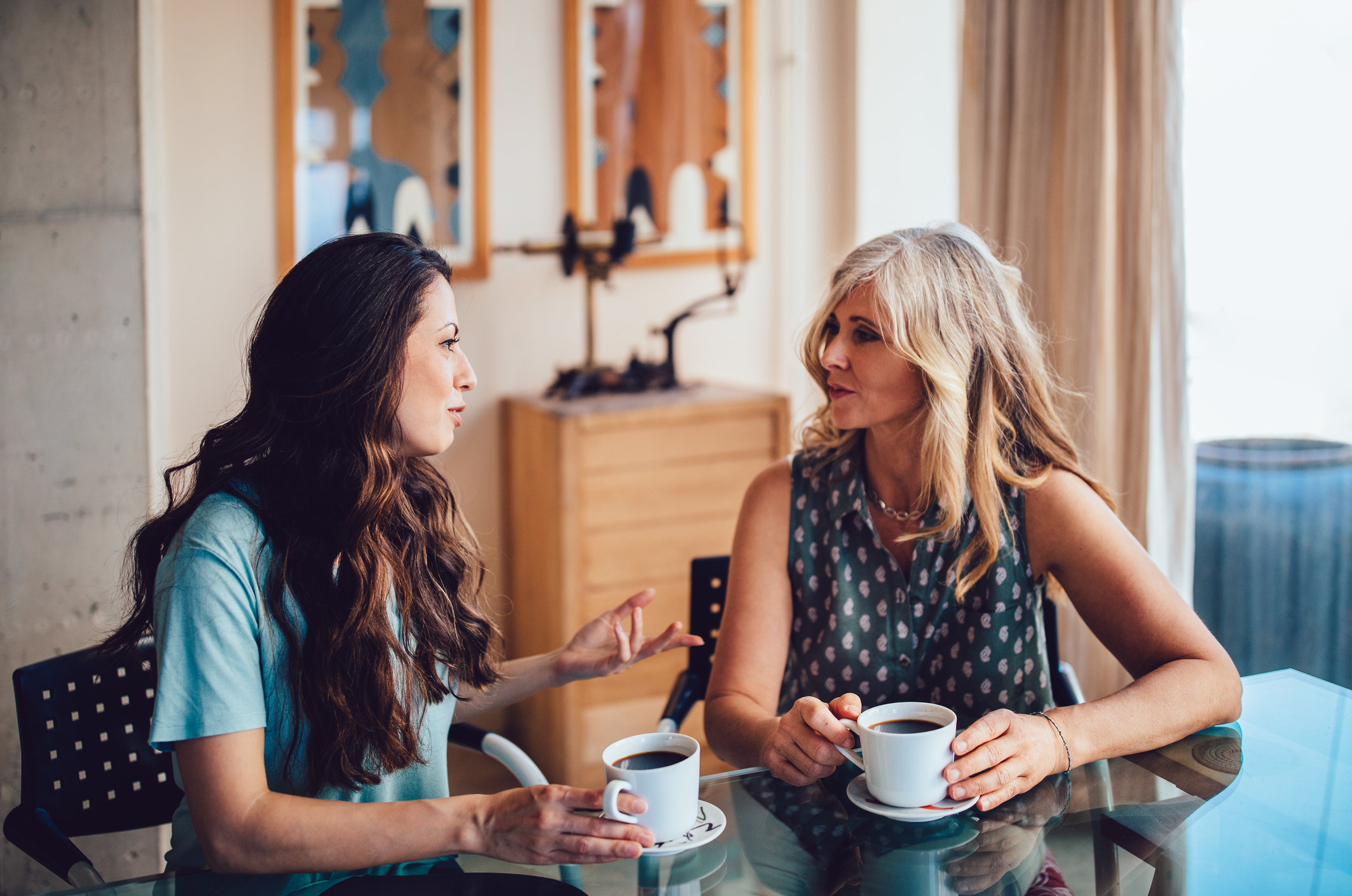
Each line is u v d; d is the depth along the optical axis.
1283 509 2.17
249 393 1.13
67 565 2.35
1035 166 2.48
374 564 1.08
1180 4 2.13
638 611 1.33
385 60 2.84
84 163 2.29
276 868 0.96
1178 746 1.20
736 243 3.23
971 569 1.37
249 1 2.72
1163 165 2.16
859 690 1.41
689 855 0.99
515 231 3.04
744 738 1.23
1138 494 2.25
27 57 2.22
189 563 1.02
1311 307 2.11
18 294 2.26
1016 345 1.40
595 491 2.69
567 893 0.94
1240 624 2.26
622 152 3.09
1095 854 0.99
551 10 2.99
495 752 1.42
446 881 0.96
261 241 2.80
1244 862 0.97
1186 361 2.18
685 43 3.10
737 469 2.82
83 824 1.38
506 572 3.12
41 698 1.36
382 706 1.08
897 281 1.32
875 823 1.05
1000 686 1.38
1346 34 2.03
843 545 1.42
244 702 1.00
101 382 2.34
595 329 3.14
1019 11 2.46
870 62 3.19
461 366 1.18
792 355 3.33
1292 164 2.12
